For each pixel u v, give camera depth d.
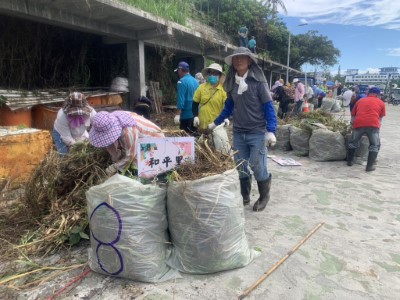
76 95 3.59
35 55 7.36
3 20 6.50
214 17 17.22
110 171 2.84
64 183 3.11
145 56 11.15
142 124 2.85
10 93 5.43
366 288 2.34
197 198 2.26
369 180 4.98
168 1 9.51
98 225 2.25
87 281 2.34
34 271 2.39
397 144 8.13
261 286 2.33
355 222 3.44
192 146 2.69
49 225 2.88
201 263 2.38
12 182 4.00
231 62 3.44
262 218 3.49
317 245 2.93
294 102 12.28
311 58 37.91
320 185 4.68
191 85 5.28
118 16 6.97
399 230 3.27
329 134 6.04
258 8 19.84
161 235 2.41
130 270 2.27
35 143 4.34
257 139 3.47
